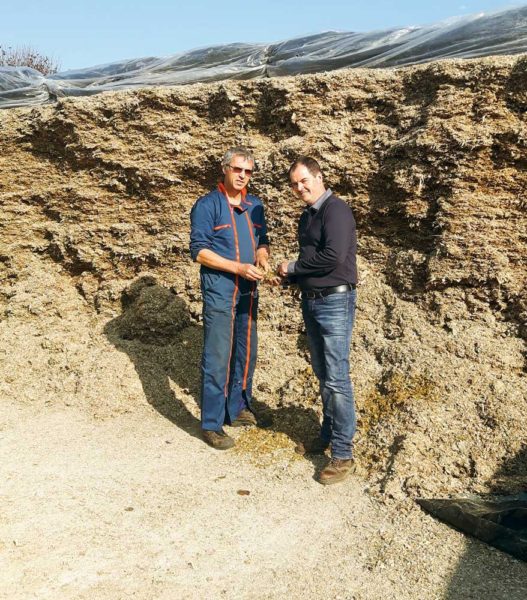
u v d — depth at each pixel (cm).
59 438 445
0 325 585
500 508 336
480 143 464
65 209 628
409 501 358
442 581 293
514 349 452
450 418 409
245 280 445
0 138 644
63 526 335
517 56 466
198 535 332
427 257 495
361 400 448
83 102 600
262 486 383
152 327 546
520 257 468
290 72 663
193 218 435
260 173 546
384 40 617
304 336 523
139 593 286
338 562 312
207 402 431
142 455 421
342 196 530
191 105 581
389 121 518
